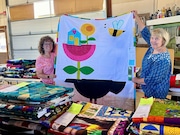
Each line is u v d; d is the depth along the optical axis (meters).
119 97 1.48
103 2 3.84
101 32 1.66
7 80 3.12
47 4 4.50
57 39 1.73
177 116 0.74
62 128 0.84
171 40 2.55
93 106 1.09
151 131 0.71
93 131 0.79
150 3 3.42
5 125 0.92
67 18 1.75
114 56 1.58
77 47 1.68
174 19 2.48
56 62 1.70
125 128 0.82
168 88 1.55
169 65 1.52
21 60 3.19
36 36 4.84
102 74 1.58
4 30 5.18
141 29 1.81
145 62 1.61
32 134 0.87
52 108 0.92
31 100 0.84
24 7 4.78
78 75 1.63
